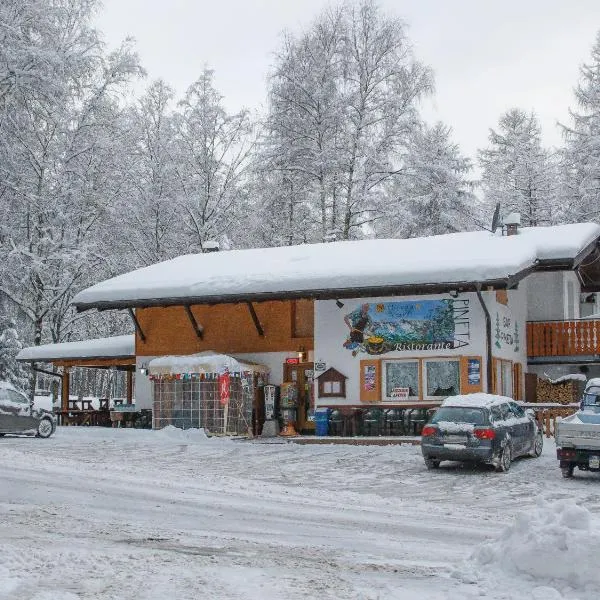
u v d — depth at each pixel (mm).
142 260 43719
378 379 27453
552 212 50531
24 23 37500
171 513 12516
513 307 29609
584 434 18406
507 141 58906
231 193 44125
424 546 10562
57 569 8156
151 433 27453
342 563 9188
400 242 31547
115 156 41500
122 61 41000
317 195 43406
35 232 40656
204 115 44156
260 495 14812
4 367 40344
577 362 30453
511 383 28812
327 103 42250
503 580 8211
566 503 9000
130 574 8078
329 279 27094
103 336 48125
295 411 29094
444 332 26797
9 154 37719
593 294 36875
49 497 13594
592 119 47812
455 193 45719
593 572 7926
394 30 42406
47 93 37031
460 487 17188
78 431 28703
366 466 20453
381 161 42219
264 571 8508
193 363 28109
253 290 28109
